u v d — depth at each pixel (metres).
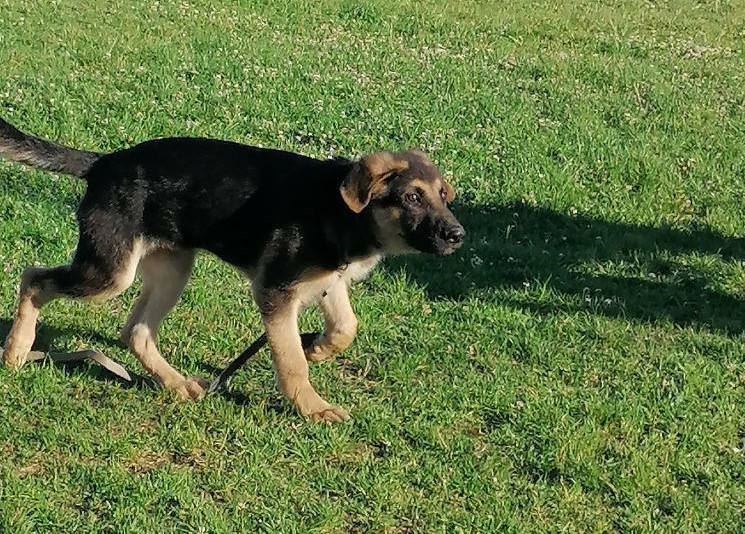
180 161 3.41
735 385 3.62
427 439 3.35
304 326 3.79
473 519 3.14
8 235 4.04
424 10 7.46
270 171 3.40
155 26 6.29
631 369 3.66
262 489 3.17
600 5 8.38
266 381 3.52
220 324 3.75
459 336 3.76
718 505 3.21
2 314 3.70
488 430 3.41
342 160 3.42
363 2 7.41
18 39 5.70
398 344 3.72
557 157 4.91
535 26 7.41
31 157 3.43
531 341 3.74
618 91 5.93
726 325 3.91
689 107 5.66
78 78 5.17
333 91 5.32
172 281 3.50
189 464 3.24
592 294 4.03
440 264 4.11
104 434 3.29
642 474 3.26
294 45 6.23
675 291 4.07
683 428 3.43
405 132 4.96
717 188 4.77
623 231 4.43
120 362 3.57
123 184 3.40
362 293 3.94
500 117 5.22
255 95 5.17
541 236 4.38
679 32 7.77
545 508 3.19
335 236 3.34
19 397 3.38
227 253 3.42
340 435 3.33
